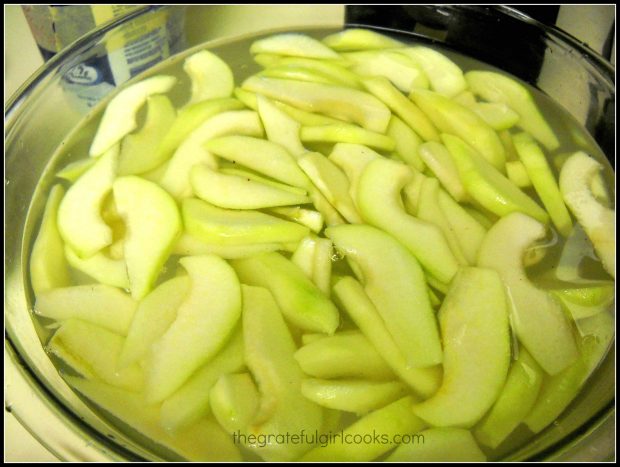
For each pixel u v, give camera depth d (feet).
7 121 1.08
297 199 0.97
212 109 1.09
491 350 0.83
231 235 0.92
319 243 0.91
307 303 0.85
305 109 1.11
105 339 0.88
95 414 0.82
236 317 0.87
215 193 0.97
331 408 0.81
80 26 1.29
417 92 1.12
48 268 0.95
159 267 0.92
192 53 1.27
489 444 0.79
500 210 0.97
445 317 0.85
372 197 0.96
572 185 1.04
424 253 0.91
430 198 0.97
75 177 1.06
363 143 1.04
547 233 0.97
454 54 1.30
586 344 0.88
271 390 0.81
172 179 1.02
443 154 1.03
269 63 1.23
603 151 1.10
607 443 0.77
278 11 1.45
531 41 1.22
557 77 1.21
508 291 0.89
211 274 0.90
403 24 1.36
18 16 1.49
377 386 0.81
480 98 1.20
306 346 0.83
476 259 0.93
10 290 0.94
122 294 0.92
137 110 1.15
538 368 0.85
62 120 1.17
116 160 1.05
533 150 1.07
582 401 0.83
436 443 0.78
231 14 1.44
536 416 0.82
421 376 0.82
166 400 0.82
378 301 0.87
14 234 1.02
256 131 1.09
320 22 1.42
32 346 0.88
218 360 0.84
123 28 1.19
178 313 0.87
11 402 0.82
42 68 1.14
